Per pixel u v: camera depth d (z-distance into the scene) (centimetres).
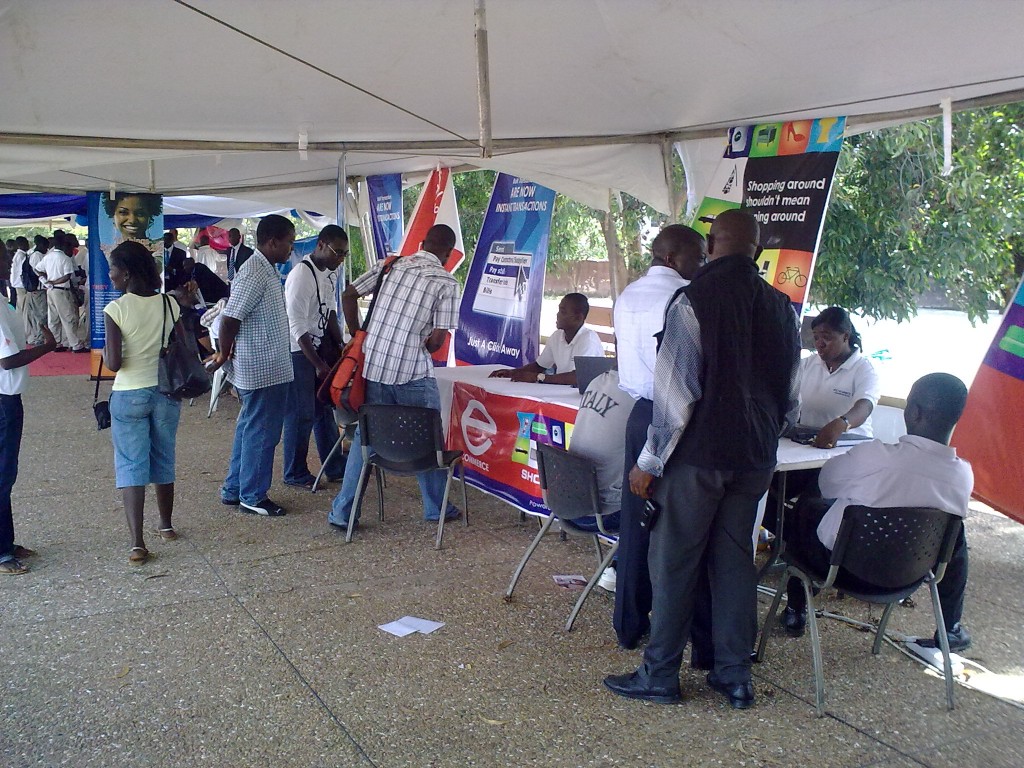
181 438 760
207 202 1230
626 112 504
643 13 349
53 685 326
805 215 495
